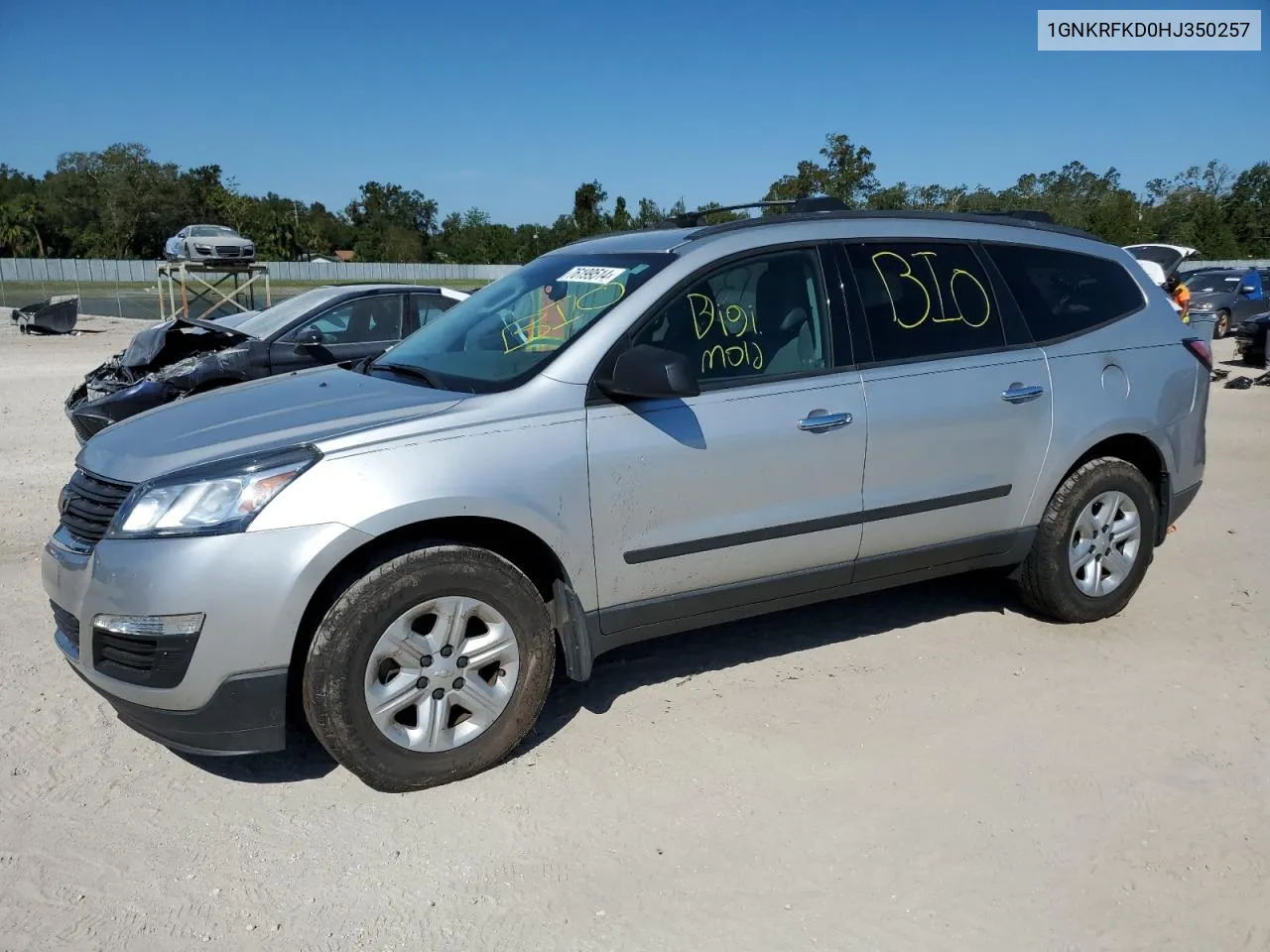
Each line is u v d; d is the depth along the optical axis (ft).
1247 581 17.78
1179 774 11.35
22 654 14.51
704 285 12.48
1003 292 14.56
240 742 10.38
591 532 11.51
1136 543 15.74
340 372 13.96
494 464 10.85
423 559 10.61
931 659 14.42
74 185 305.53
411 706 10.96
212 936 8.82
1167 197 232.32
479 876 9.66
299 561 9.98
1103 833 10.27
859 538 13.32
